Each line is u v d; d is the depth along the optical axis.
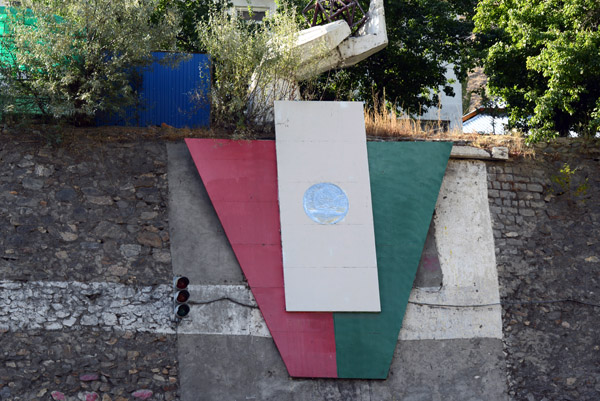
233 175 14.18
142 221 13.96
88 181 14.05
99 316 13.30
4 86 14.02
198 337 13.42
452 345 13.98
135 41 14.53
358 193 14.24
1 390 12.75
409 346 13.81
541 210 15.23
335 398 13.38
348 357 13.49
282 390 13.31
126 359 13.16
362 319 13.69
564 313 14.53
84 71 14.39
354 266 13.82
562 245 15.01
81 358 13.06
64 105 13.91
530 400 13.91
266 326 13.55
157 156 14.41
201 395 13.17
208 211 14.12
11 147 14.04
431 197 14.53
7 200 13.71
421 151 14.74
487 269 14.55
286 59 15.24
